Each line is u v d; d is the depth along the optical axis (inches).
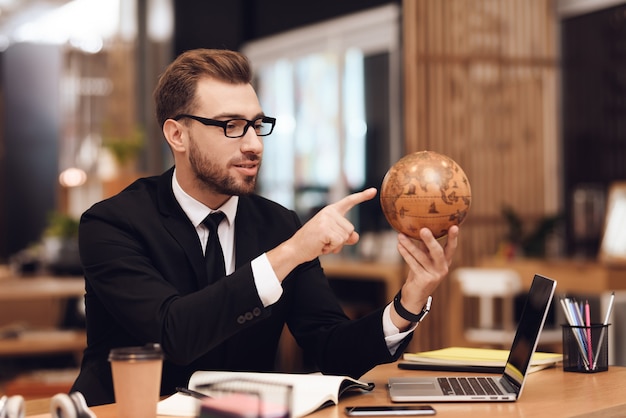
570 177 282.0
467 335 230.2
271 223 95.9
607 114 270.4
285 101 376.2
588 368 88.2
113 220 87.3
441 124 256.8
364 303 328.8
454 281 240.7
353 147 338.6
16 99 517.7
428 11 255.3
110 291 83.7
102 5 458.9
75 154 463.5
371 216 327.6
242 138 86.2
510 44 269.9
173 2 438.9
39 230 517.7
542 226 256.2
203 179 86.7
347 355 87.4
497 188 267.6
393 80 319.0
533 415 66.7
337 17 347.6
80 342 233.8
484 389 75.4
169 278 87.0
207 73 86.7
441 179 76.1
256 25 396.2
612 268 213.5
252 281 77.1
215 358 88.5
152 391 65.2
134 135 348.2
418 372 89.7
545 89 278.8
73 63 464.4
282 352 288.2
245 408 57.3
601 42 271.7
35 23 491.8
